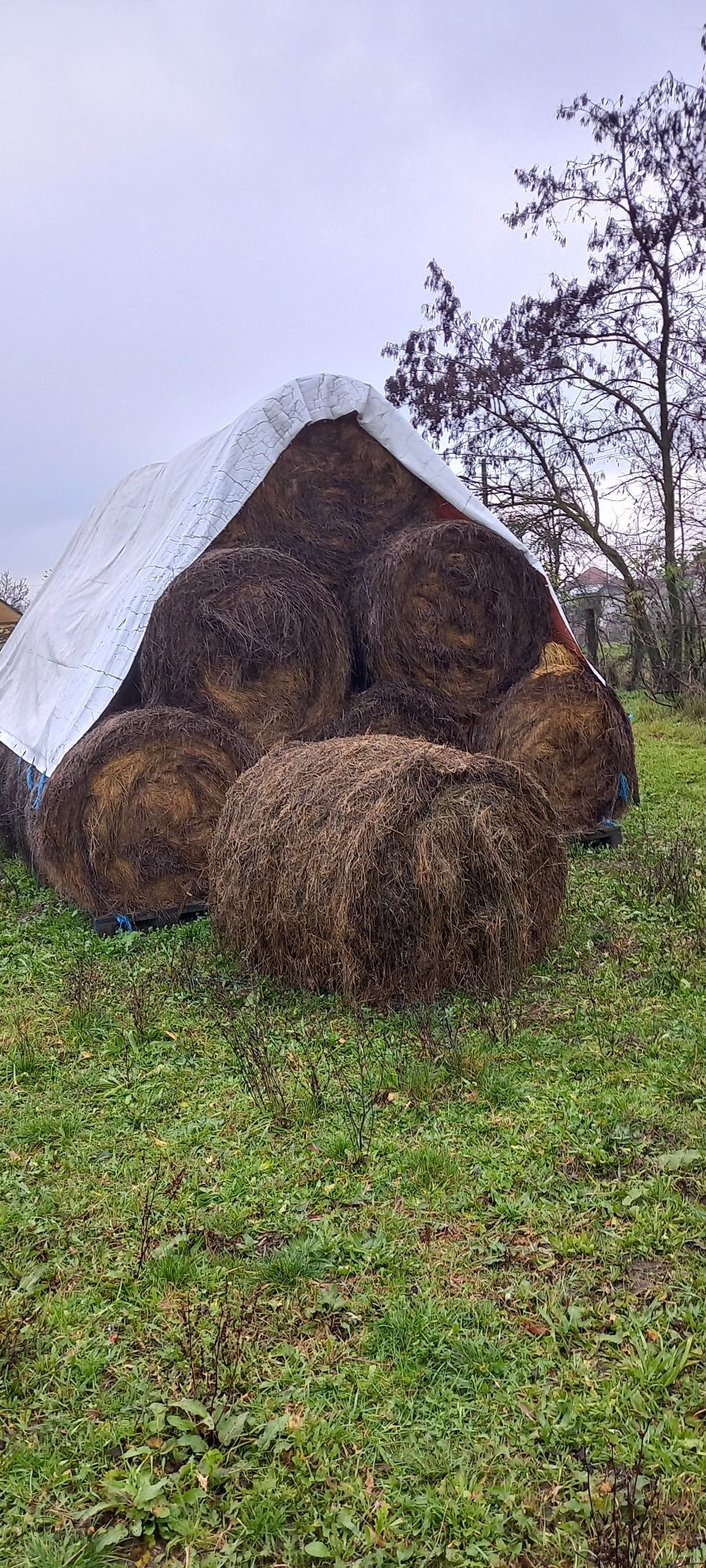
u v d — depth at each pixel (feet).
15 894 26.94
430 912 16.84
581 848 27.43
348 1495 7.75
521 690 27.50
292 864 17.78
